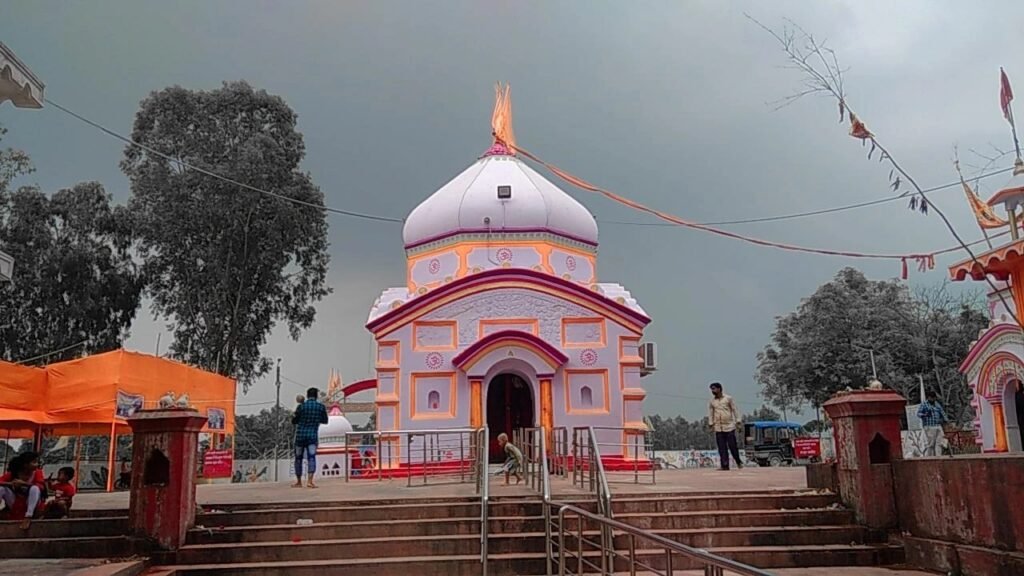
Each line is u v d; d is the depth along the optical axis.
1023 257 10.20
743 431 45.84
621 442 21.86
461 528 10.74
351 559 9.93
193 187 31.70
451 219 24.70
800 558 9.94
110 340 35.16
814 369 41.56
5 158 30.91
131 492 10.30
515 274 22.95
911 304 42.69
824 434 40.41
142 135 32.47
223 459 25.72
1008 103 7.74
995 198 11.05
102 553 10.08
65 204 34.00
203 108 33.09
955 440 23.31
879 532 10.48
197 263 33.16
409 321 22.66
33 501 10.84
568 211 25.34
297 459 15.44
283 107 34.56
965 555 8.90
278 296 34.75
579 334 22.83
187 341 33.28
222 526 10.84
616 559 9.94
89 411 19.45
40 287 33.22
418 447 21.67
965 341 39.53
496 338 21.91
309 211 33.84
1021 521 8.20
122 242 35.19
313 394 15.81
